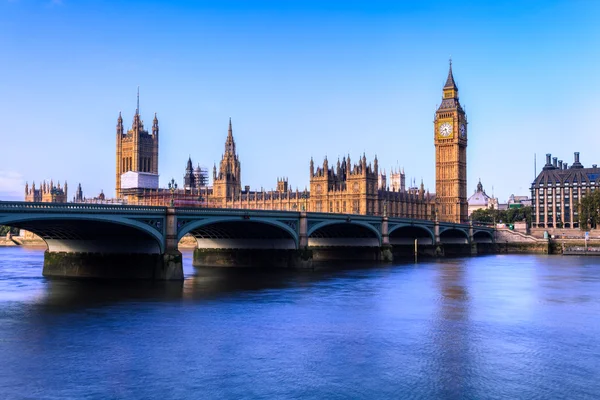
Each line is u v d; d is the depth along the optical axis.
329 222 141.88
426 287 103.69
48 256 114.25
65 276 111.06
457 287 104.00
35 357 55.31
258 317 73.88
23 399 45.16
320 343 61.31
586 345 61.31
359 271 133.00
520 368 53.50
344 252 170.00
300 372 51.88
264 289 98.56
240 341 61.84
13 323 68.75
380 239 165.62
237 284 104.44
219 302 84.19
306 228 134.12
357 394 47.00
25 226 96.31
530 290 100.69
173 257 102.19
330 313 77.06
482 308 81.88
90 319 71.25
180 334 64.38
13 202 78.19
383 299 89.06
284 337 63.69
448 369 53.03
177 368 52.59
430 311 79.31
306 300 87.19
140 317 72.81
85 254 110.38
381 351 58.56
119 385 48.22
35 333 64.06
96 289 93.81
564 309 81.31
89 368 52.31
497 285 107.62
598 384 49.47
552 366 54.16
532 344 61.69
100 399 45.31
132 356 55.94
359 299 88.81
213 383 48.97
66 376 50.22
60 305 79.88
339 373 51.75
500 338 64.06
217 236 140.12
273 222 123.50
